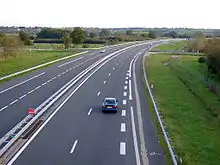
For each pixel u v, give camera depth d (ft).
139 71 242.17
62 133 93.30
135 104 133.69
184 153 81.46
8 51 296.51
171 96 154.81
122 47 501.56
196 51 414.41
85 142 85.97
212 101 146.61
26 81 184.96
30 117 107.55
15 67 240.53
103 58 337.11
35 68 236.84
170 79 206.80
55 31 626.23
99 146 83.15
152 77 212.64
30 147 80.94
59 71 231.50
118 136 91.66
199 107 136.87
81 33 481.46
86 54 377.30
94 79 199.72
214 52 200.03
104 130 97.14
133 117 113.09
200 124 112.68
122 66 272.31
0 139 85.30
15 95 145.48
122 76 215.10
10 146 81.15
